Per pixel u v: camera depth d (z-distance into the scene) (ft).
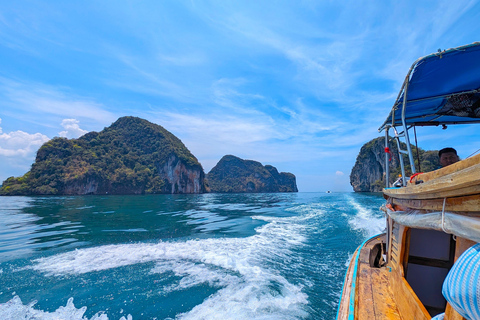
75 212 78.95
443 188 5.15
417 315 7.26
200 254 27.43
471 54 9.15
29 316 15.66
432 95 12.89
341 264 25.08
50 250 30.17
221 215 68.49
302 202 112.98
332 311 15.92
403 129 11.62
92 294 18.25
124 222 54.70
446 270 8.57
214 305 16.48
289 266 24.25
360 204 90.74
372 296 10.84
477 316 3.85
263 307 16.20
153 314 15.65
